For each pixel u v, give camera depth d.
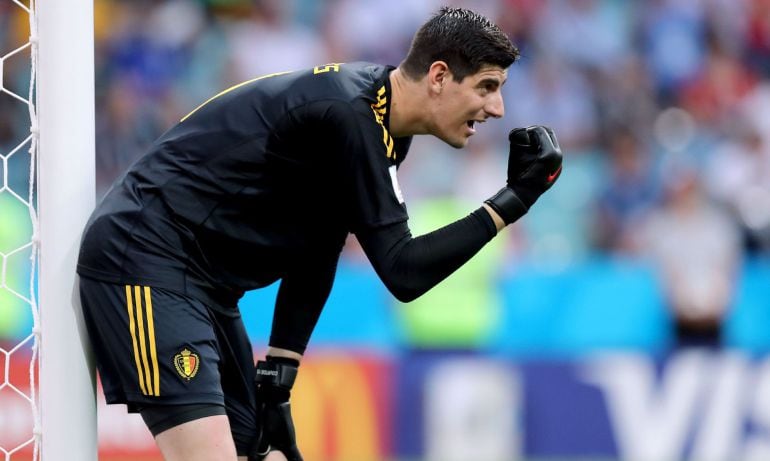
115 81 35.00
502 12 37.78
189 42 36.00
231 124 10.49
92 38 10.80
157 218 10.43
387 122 10.51
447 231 10.31
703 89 37.41
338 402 24.02
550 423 24.36
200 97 35.44
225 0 36.84
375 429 24.03
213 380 10.34
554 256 31.23
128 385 10.30
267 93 10.51
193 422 10.14
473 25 10.45
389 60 37.84
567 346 24.64
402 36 38.03
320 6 37.81
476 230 10.35
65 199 10.63
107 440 22.84
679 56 38.06
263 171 10.47
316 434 23.86
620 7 38.53
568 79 36.72
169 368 10.20
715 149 35.25
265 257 10.90
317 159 10.47
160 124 34.28
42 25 10.66
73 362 10.62
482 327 24.56
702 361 24.81
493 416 24.30
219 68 36.03
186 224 10.48
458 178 33.12
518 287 24.75
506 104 35.94
